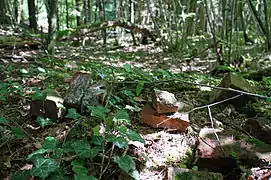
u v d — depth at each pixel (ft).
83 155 6.43
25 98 10.13
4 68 13.37
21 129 8.10
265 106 10.02
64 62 16.35
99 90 8.84
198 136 7.66
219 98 10.34
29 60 17.30
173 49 26.23
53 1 18.42
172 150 7.75
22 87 10.51
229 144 7.07
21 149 7.54
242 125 9.09
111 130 7.56
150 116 8.65
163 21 27.68
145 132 8.43
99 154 7.04
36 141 7.77
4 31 26.48
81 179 5.77
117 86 10.85
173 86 12.27
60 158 6.65
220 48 19.72
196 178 6.10
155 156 7.49
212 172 6.30
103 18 32.09
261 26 20.02
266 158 6.72
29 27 37.70
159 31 26.61
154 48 29.12
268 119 8.55
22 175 6.31
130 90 10.73
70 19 45.34
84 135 7.75
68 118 8.70
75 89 8.90
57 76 12.91
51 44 18.84
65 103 8.79
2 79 12.08
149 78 12.31
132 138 6.73
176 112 8.61
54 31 18.90
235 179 6.67
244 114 9.93
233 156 6.70
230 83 10.20
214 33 19.11
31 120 8.84
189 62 20.72
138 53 26.00
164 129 8.60
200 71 18.44
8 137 7.80
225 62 18.86
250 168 6.70
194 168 6.72
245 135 7.97
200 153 6.82
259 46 25.79
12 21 32.50
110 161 6.96
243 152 6.84
